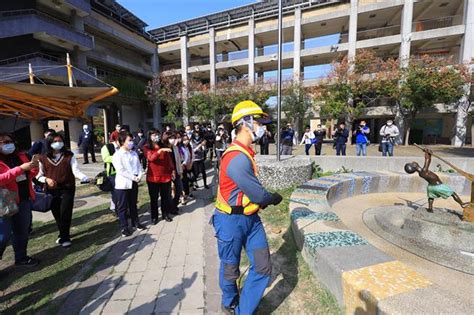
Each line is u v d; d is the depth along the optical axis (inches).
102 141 1079.0
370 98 873.5
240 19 1109.7
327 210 140.3
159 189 189.6
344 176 225.9
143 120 1310.3
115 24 1002.7
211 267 123.3
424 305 61.6
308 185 195.0
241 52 1128.2
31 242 157.5
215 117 1061.1
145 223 186.2
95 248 147.3
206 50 1295.5
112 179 196.4
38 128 408.5
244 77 1121.4
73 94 192.9
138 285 109.8
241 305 81.6
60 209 147.5
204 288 106.6
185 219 192.9
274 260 117.7
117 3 1027.9
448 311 59.4
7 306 99.0
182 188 232.1
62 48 768.9
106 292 105.4
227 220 78.0
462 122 815.7
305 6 1000.9
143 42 1189.1
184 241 153.4
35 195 138.8
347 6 927.0
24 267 127.5
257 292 80.3
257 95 981.2
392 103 878.4
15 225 126.2
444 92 709.9
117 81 946.1
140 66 1176.2
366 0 884.6
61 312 94.4
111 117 1080.8
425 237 124.0
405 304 61.9
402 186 231.3
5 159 120.3
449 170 256.8
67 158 148.9
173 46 1254.3
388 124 385.7
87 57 871.1
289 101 938.7
